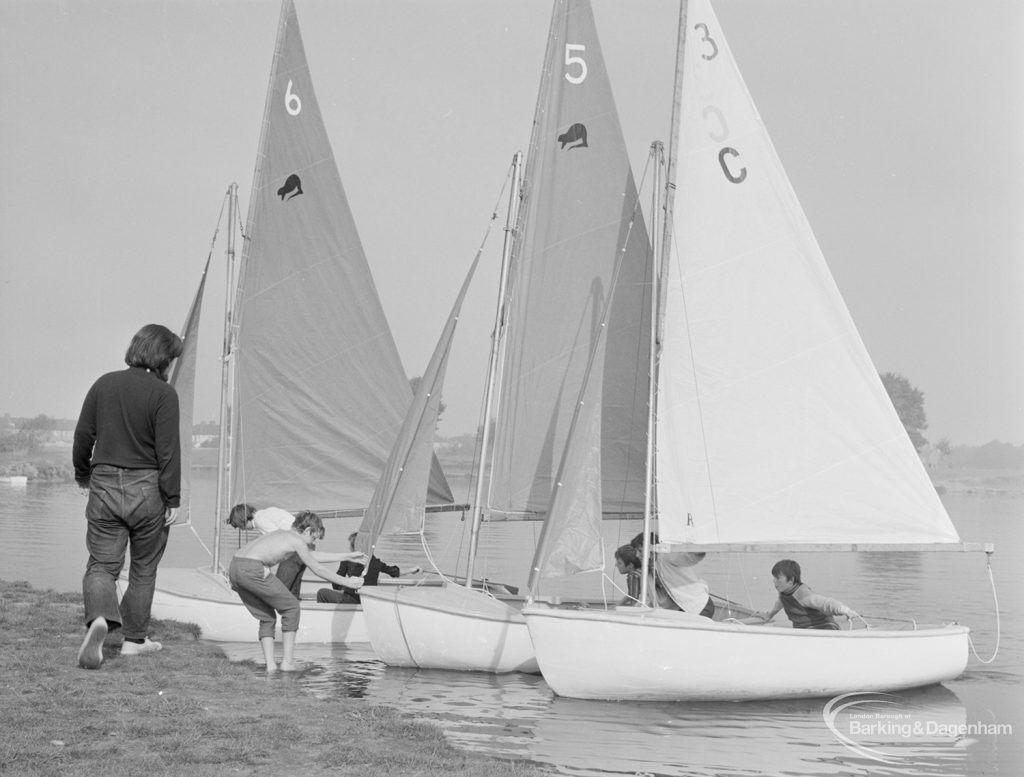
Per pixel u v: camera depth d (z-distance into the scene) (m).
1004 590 23.83
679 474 13.48
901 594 23.23
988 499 80.62
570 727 10.80
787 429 13.90
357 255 19.91
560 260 16.77
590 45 16.95
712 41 14.04
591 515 12.77
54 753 7.96
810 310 14.03
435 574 15.41
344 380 19.78
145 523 10.69
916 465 14.06
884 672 13.01
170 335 10.77
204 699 9.85
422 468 14.80
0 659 10.77
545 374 16.67
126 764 7.84
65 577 22.16
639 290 16.86
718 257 13.85
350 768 8.14
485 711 11.37
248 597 12.15
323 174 19.55
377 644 13.75
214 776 7.77
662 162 14.20
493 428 16.56
